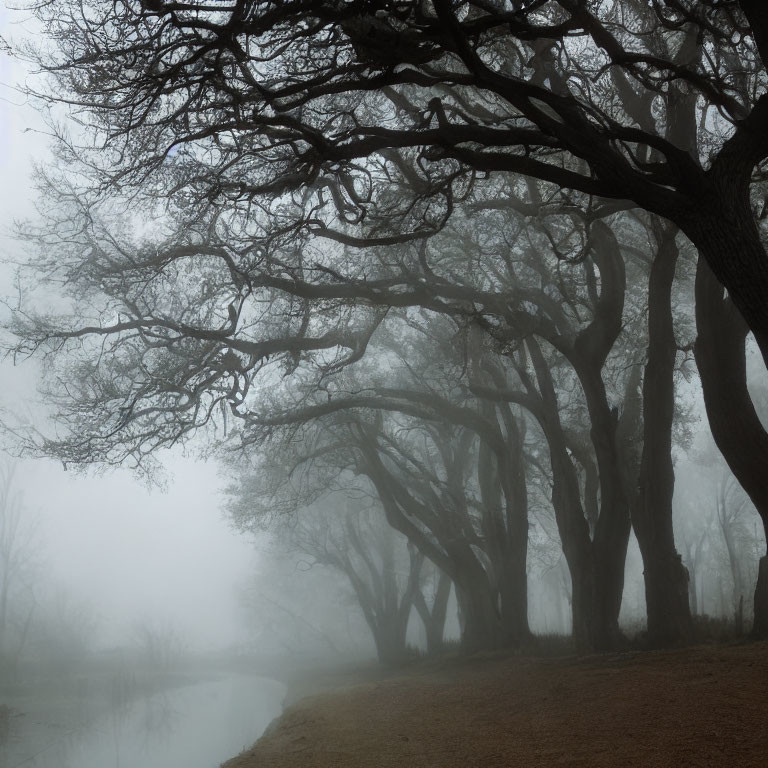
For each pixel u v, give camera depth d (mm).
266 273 20500
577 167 18859
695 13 13422
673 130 19000
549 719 10781
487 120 16438
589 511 27750
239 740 21312
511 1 12234
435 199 17797
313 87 11984
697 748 7785
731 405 18938
